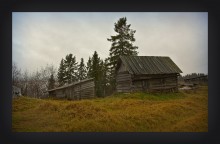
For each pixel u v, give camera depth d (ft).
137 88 77.82
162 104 53.83
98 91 141.79
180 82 121.29
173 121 41.98
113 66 116.57
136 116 42.37
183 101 59.93
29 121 39.22
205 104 56.80
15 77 115.96
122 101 58.80
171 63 85.66
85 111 43.14
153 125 39.37
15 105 51.98
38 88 136.26
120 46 115.24
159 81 81.41
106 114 42.34
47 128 36.32
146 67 79.51
